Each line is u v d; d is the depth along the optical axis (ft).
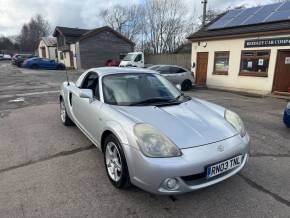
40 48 153.58
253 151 13.29
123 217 7.95
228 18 45.27
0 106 24.35
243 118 20.67
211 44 43.62
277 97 33.17
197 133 8.57
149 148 7.82
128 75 12.66
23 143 14.06
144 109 10.05
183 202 8.73
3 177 10.28
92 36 94.58
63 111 17.48
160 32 113.91
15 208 8.30
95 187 9.58
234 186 9.75
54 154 12.57
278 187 9.73
